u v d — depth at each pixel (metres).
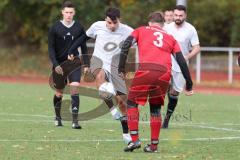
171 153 22.89
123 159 21.33
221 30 91.00
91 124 31.98
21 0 87.50
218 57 76.88
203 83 68.88
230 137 27.77
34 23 89.56
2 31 89.38
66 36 29.77
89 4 83.12
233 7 90.00
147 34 22.67
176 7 31.48
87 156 21.86
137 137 22.86
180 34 31.53
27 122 32.06
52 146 24.09
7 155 21.91
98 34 27.27
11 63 84.31
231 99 51.50
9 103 42.81
